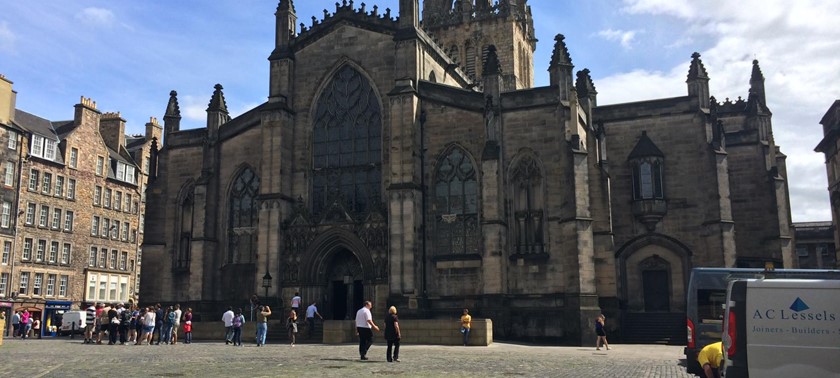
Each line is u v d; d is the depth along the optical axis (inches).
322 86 2333.9
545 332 1956.2
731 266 2202.3
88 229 3855.8
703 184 2313.0
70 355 1327.5
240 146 2416.3
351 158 2265.0
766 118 2508.6
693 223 2317.9
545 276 1989.4
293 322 1707.7
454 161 2149.4
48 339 2342.5
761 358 587.5
